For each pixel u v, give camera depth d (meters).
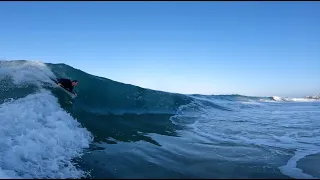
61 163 6.66
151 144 8.66
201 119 13.42
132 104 13.88
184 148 8.37
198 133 10.41
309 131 11.03
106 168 6.54
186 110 15.24
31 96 10.30
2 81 11.03
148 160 7.16
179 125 11.77
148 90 15.40
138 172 6.35
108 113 12.26
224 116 14.65
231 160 7.33
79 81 13.41
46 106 9.79
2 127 7.63
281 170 6.66
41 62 13.42
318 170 6.70
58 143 7.63
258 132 10.78
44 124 8.46
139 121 11.96
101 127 10.07
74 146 7.80
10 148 6.84
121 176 6.11
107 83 14.23
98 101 12.82
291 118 14.57
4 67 12.11
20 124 7.99
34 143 7.22
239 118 14.15
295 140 9.59
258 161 7.30
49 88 11.48
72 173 6.18
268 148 8.55
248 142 9.25
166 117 13.29
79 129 9.12
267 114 16.25
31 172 6.07
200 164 6.96
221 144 8.92
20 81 11.28
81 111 11.20
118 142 8.66
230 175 6.26
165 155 7.62
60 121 8.88
